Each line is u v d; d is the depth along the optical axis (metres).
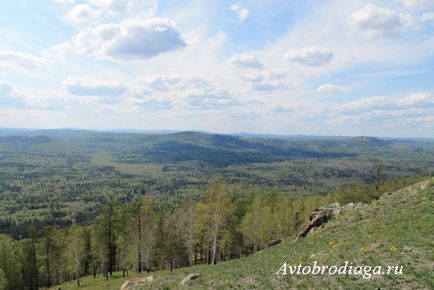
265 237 82.94
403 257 21.52
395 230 27.56
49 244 76.50
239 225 84.62
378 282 18.86
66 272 94.50
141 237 69.62
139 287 30.66
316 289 19.80
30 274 81.00
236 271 28.14
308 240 37.22
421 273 18.83
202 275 29.08
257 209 84.38
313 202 95.88
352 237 30.45
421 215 29.31
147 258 71.00
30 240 79.81
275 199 108.31
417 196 35.38
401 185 90.62
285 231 85.06
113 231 79.50
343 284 19.70
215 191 61.84
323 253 27.47
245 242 85.62
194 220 73.38
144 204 69.38
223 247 81.00
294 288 20.72
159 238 78.81
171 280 30.66
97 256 82.69
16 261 76.44
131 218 72.75
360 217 36.84
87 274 94.12
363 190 94.88
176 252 74.12
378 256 22.64
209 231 66.81
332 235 34.56
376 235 28.08
